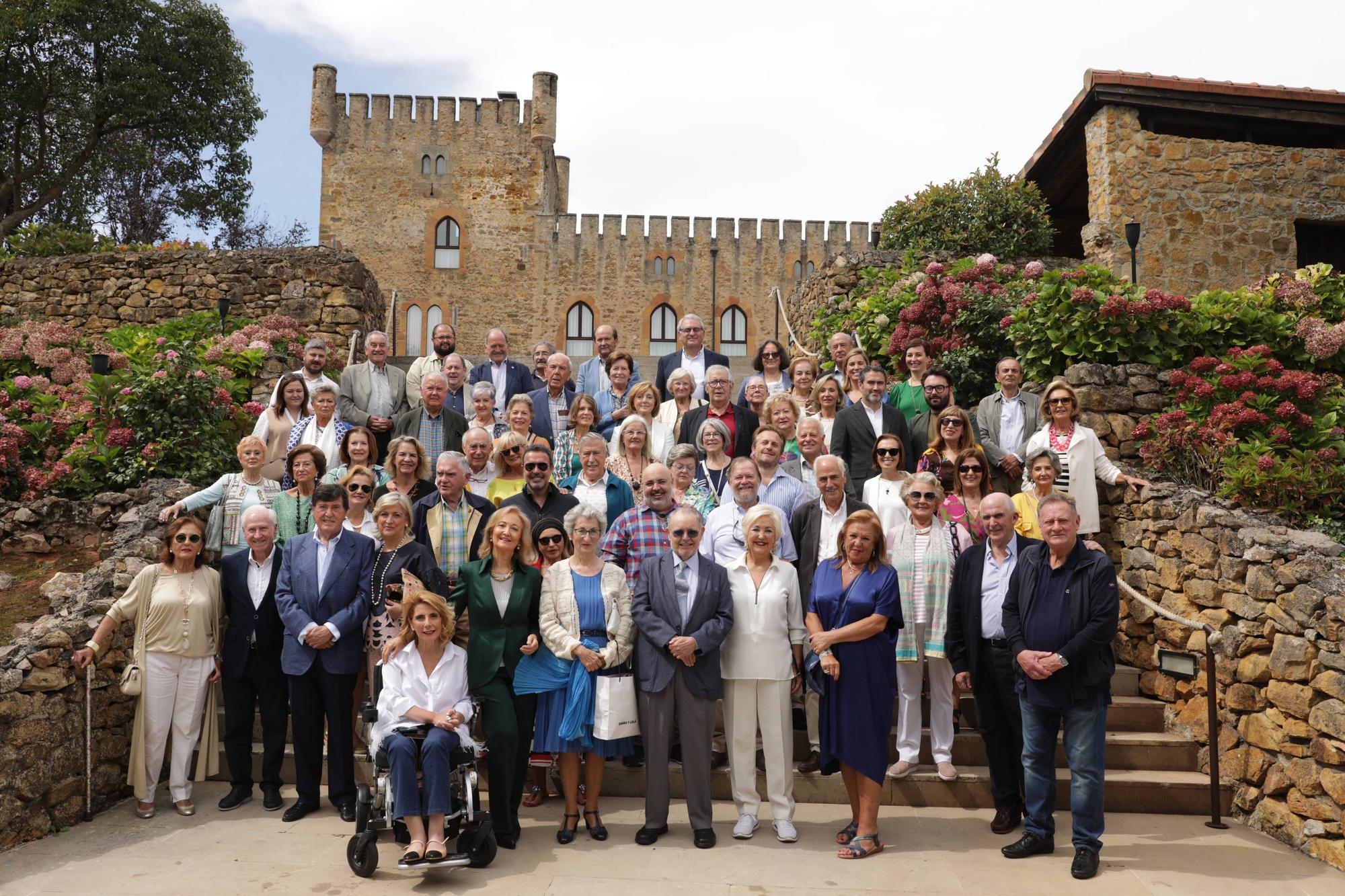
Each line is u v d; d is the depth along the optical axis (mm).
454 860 4566
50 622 5930
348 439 6805
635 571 5738
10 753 5133
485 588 5301
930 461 6996
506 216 34406
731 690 5352
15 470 8664
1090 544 5062
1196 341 8078
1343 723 4820
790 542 5941
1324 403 7355
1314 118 12984
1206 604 6074
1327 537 5723
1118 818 5633
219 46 24984
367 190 33844
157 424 8797
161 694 5660
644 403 7617
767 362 8625
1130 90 12648
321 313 12977
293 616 5527
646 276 35469
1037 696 4891
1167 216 12773
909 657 5785
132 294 13359
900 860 4941
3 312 13586
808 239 36312
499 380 9227
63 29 22688
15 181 23156
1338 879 4707
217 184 27078
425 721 4910
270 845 5148
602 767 5332
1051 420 7121
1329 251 13594
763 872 4770
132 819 5605
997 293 10336
